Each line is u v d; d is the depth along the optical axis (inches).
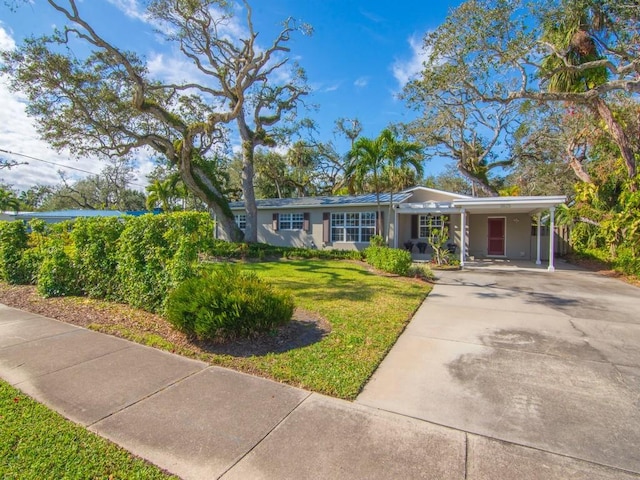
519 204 522.3
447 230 654.5
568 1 390.3
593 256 570.6
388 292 324.8
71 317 231.8
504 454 97.2
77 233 287.6
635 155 523.8
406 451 97.7
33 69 514.0
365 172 597.6
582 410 121.3
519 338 198.8
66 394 128.6
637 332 210.2
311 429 107.8
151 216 244.8
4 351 172.2
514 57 397.7
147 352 171.8
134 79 553.6
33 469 88.7
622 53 438.3
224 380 141.6
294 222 757.3
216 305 182.4
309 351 172.4
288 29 636.1
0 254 350.3
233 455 95.3
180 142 667.4
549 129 797.9
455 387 138.3
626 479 87.9
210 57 624.7
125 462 92.0
